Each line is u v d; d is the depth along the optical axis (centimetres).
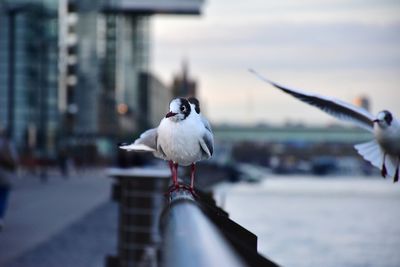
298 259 2102
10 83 7462
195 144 427
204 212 276
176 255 192
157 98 17250
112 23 12256
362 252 2241
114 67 12169
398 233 2794
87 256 1288
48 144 7919
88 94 10844
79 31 11038
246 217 3559
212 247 196
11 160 1402
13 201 2716
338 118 540
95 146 10444
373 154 513
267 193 6088
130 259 1035
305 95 546
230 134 15675
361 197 5703
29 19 7556
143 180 1034
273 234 2761
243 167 9231
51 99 8056
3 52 7462
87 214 2188
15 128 7438
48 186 3938
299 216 3653
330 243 2475
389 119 497
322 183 9838
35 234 1638
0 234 1625
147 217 1030
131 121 13812
